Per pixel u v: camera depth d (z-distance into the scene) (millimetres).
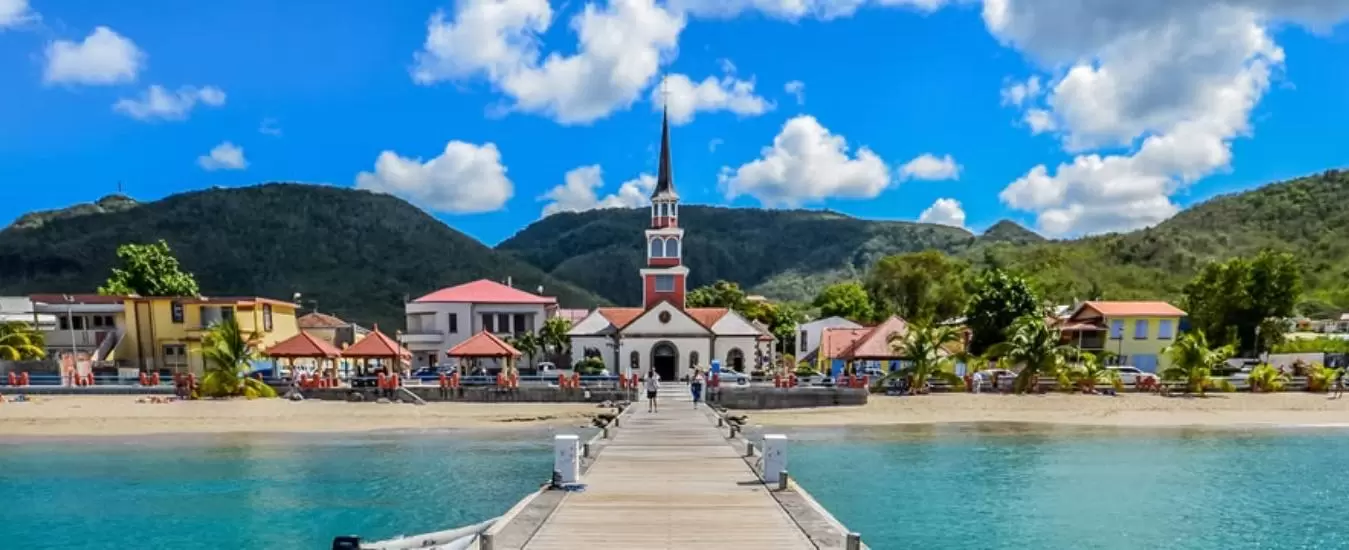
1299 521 24656
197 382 50469
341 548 14039
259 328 65438
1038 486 29156
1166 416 47562
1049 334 53688
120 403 47125
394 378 50031
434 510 25484
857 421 46062
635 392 50219
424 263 178000
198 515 25000
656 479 21094
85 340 62656
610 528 15914
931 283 101438
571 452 19828
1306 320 92500
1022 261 147750
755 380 58688
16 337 58156
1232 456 35312
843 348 66188
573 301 186250
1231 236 154750
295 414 45844
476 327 75188
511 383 50438
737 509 17547
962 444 38406
